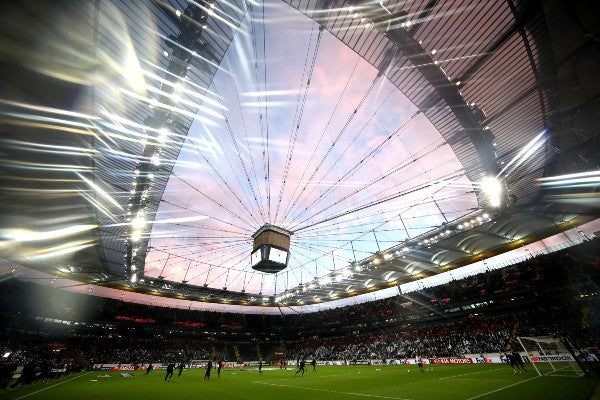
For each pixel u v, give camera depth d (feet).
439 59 54.75
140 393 56.08
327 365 178.70
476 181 83.61
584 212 96.68
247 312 252.62
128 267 131.44
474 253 135.74
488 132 67.62
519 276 143.95
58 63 40.63
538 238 114.62
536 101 60.08
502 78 57.21
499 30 49.62
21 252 95.50
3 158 50.83
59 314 166.61
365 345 194.90
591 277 118.62
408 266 154.71
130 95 52.90
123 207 83.25
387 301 209.77
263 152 96.27
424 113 67.77
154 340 205.57
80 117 49.98
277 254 109.09
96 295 187.21
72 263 118.62
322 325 241.96
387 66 60.03
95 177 66.33
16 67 38.04
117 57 46.39
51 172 58.29
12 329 143.02
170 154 72.08
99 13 40.42
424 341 162.09
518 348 112.68
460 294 167.53
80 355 159.22
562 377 52.80
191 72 56.24
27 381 64.13
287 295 202.28
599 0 40.86
